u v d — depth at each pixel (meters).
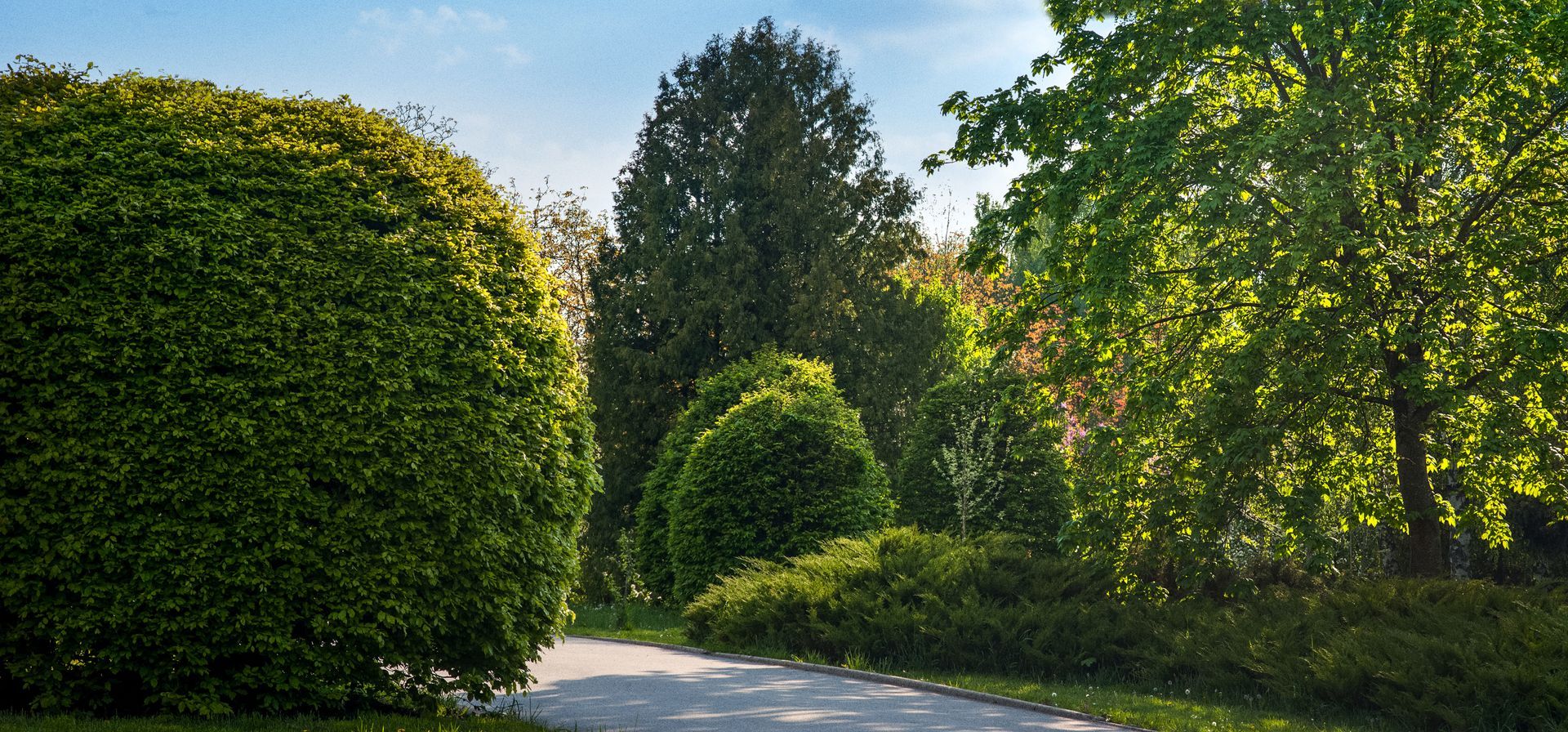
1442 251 13.79
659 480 26.95
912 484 24.50
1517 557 19.05
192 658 8.07
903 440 33.97
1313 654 11.31
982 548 16.52
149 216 8.52
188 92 9.71
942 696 11.98
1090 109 15.45
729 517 22.97
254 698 8.48
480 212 10.10
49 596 7.95
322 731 7.82
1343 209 13.55
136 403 8.18
